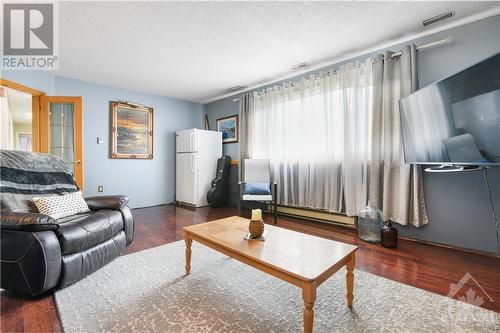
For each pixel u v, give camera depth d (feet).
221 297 5.04
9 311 4.59
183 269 6.35
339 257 4.36
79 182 11.93
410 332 3.99
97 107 13.56
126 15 7.22
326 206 10.84
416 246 8.06
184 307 4.68
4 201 5.96
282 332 4.00
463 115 6.01
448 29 7.95
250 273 6.14
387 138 8.80
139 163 15.16
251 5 6.83
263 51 9.73
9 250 4.99
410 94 7.79
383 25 7.89
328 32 8.31
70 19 7.41
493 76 5.25
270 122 13.25
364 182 9.57
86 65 11.03
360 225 9.17
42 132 11.57
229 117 16.52
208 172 15.81
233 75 12.46
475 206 7.48
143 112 15.30
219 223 6.61
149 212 13.58
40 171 7.13
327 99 10.76
